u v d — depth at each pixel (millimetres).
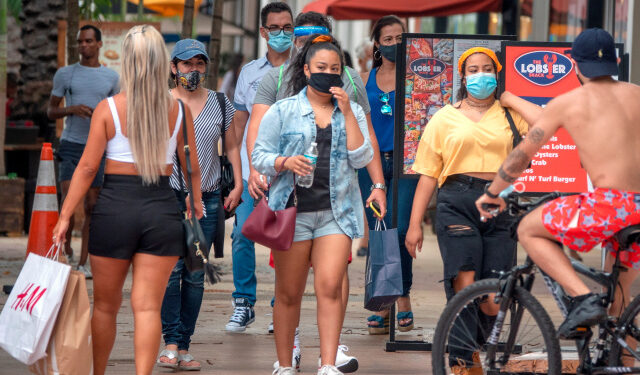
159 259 13531
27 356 12859
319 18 16625
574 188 17531
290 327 15070
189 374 16109
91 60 28031
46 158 20812
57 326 12992
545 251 12961
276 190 14664
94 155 13383
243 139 19875
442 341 13797
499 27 47781
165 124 13453
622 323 12969
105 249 13391
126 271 13680
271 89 16547
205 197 17281
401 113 18094
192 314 16578
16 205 37750
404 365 17109
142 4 53312
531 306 13086
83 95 27734
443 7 40438
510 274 13344
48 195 20812
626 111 12852
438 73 18094
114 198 13383
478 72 15352
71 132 27875
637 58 31375
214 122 17016
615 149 12695
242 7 82500
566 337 12688
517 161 13102
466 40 18062
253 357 17516
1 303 22141
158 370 16328
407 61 18062
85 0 43250
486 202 13453
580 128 12852
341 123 14656
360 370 16641
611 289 12906
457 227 15141
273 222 14219
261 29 19234
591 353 13312
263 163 14383
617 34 34938
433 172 15758
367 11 40688
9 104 42219
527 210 13266
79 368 13047
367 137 14945
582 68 13102
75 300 13070
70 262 29484
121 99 13414
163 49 13453
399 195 19516
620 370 12828
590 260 33438
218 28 28844
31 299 13062
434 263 33094
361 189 19641
